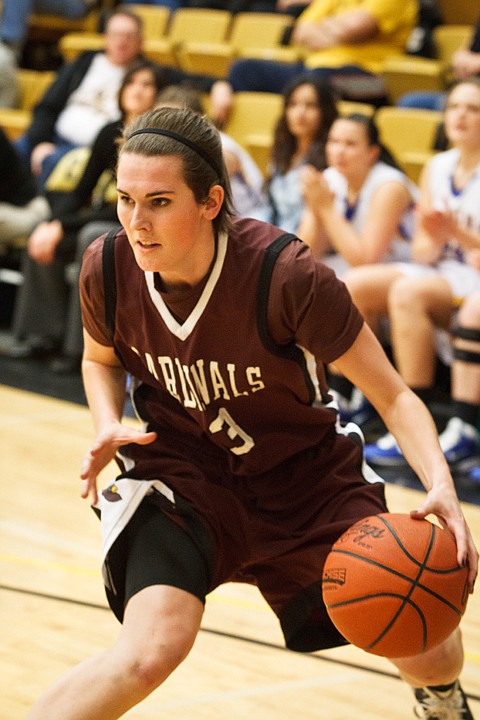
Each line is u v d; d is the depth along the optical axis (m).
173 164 2.49
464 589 2.60
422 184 7.26
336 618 2.64
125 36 10.15
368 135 7.30
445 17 11.41
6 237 9.80
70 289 9.32
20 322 9.48
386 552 2.59
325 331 2.69
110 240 2.80
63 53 12.38
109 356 3.00
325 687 3.81
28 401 8.16
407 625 2.55
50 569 4.86
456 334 6.71
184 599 2.61
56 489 6.12
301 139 7.88
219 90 9.41
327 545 2.83
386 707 3.67
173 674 3.84
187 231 2.53
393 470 6.77
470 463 6.66
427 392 6.92
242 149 8.83
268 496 2.91
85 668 2.50
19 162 9.90
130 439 2.75
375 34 10.25
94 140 8.71
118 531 2.74
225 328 2.70
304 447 2.92
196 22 11.94
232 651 4.07
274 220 8.04
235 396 2.80
